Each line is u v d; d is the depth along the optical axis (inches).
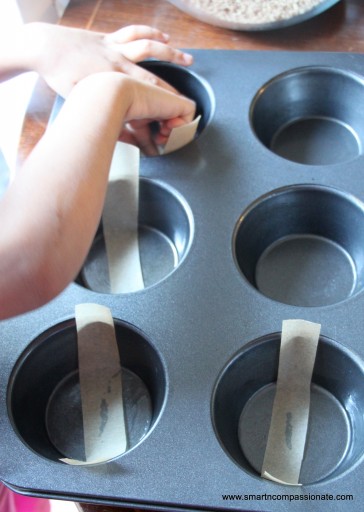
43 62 22.3
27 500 26.5
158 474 15.0
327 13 26.9
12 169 24.5
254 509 14.3
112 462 15.2
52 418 18.6
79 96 18.2
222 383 17.0
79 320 17.9
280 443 17.2
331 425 17.9
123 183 21.3
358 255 21.9
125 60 22.8
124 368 19.6
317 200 21.5
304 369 17.8
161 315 18.0
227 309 18.0
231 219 20.2
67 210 14.9
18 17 27.7
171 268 22.1
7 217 14.6
